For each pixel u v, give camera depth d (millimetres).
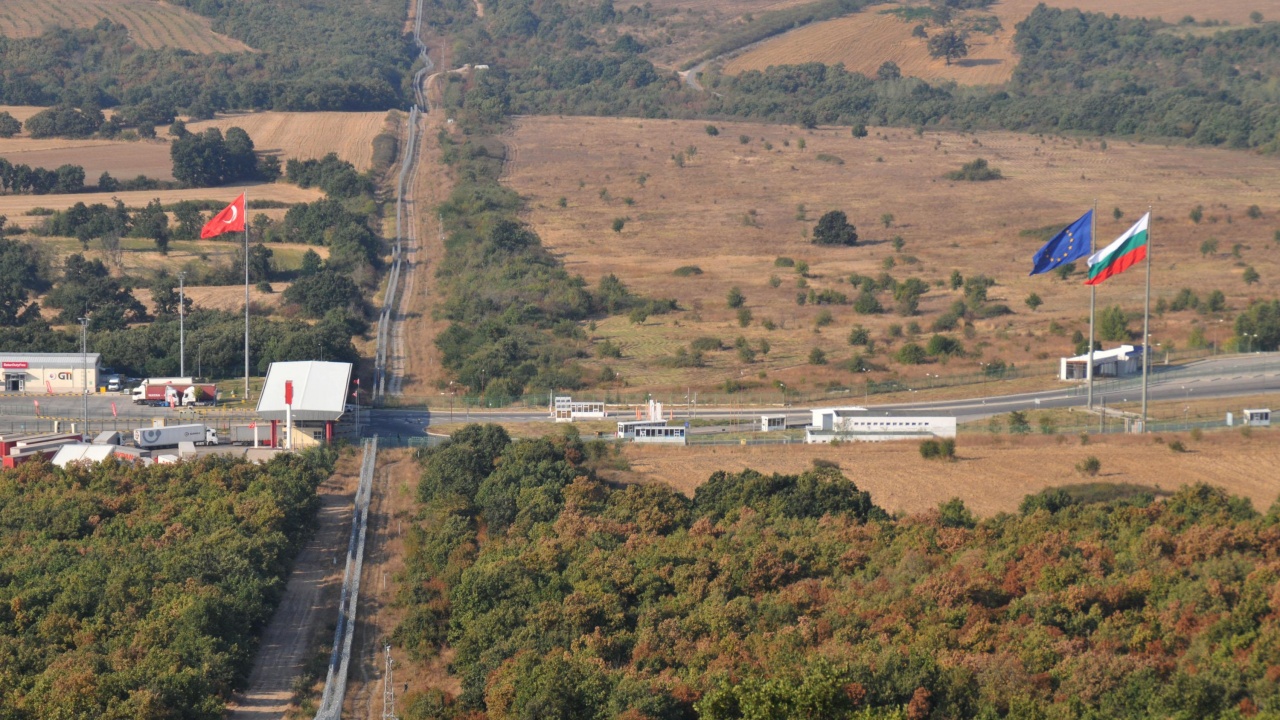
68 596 106312
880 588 107000
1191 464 147000
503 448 152500
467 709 95000
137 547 119625
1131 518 121750
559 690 90875
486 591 110250
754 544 118875
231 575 114062
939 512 128625
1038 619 98875
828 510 130625
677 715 89188
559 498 135875
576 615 104312
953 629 98500
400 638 110188
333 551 131750
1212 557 108000
